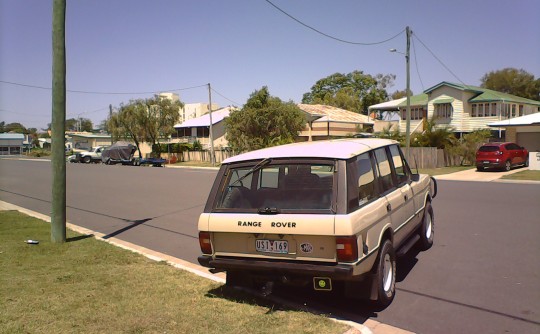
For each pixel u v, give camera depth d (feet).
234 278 18.19
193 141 178.19
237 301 17.89
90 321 15.52
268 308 17.07
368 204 16.51
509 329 15.30
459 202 42.52
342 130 151.12
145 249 28.12
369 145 18.94
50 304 17.17
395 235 19.12
